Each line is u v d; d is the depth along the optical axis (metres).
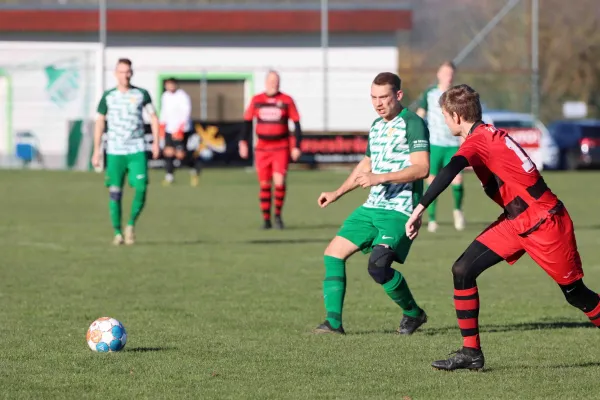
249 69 88.75
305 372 17.45
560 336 21.16
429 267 32.03
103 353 18.95
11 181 70.62
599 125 94.75
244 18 94.75
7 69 92.69
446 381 16.83
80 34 95.56
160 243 38.06
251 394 15.87
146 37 95.88
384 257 20.12
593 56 138.75
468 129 17.31
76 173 79.44
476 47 104.69
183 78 96.25
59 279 29.16
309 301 25.59
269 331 21.42
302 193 62.91
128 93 36.22
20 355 18.72
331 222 46.66
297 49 96.69
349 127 94.00
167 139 68.88
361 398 15.67
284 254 34.97
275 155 43.28
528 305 25.34
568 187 69.25
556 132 94.94
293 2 95.75
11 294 26.52
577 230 43.62
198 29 94.69
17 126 93.00
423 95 40.69
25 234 40.81
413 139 20.11
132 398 15.62
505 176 16.73
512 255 17.17
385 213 20.45
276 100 43.12
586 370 17.75
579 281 17.25
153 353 18.97
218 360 18.39
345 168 85.00
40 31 95.31
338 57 96.69
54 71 92.62
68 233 41.28
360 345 19.86
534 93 90.38
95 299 25.80
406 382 16.75
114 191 37.12
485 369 17.77
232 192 62.91
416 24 126.19
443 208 55.47
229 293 26.86
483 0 108.12
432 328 21.97
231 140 84.44
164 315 23.48
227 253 35.19
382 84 20.30
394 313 24.02
